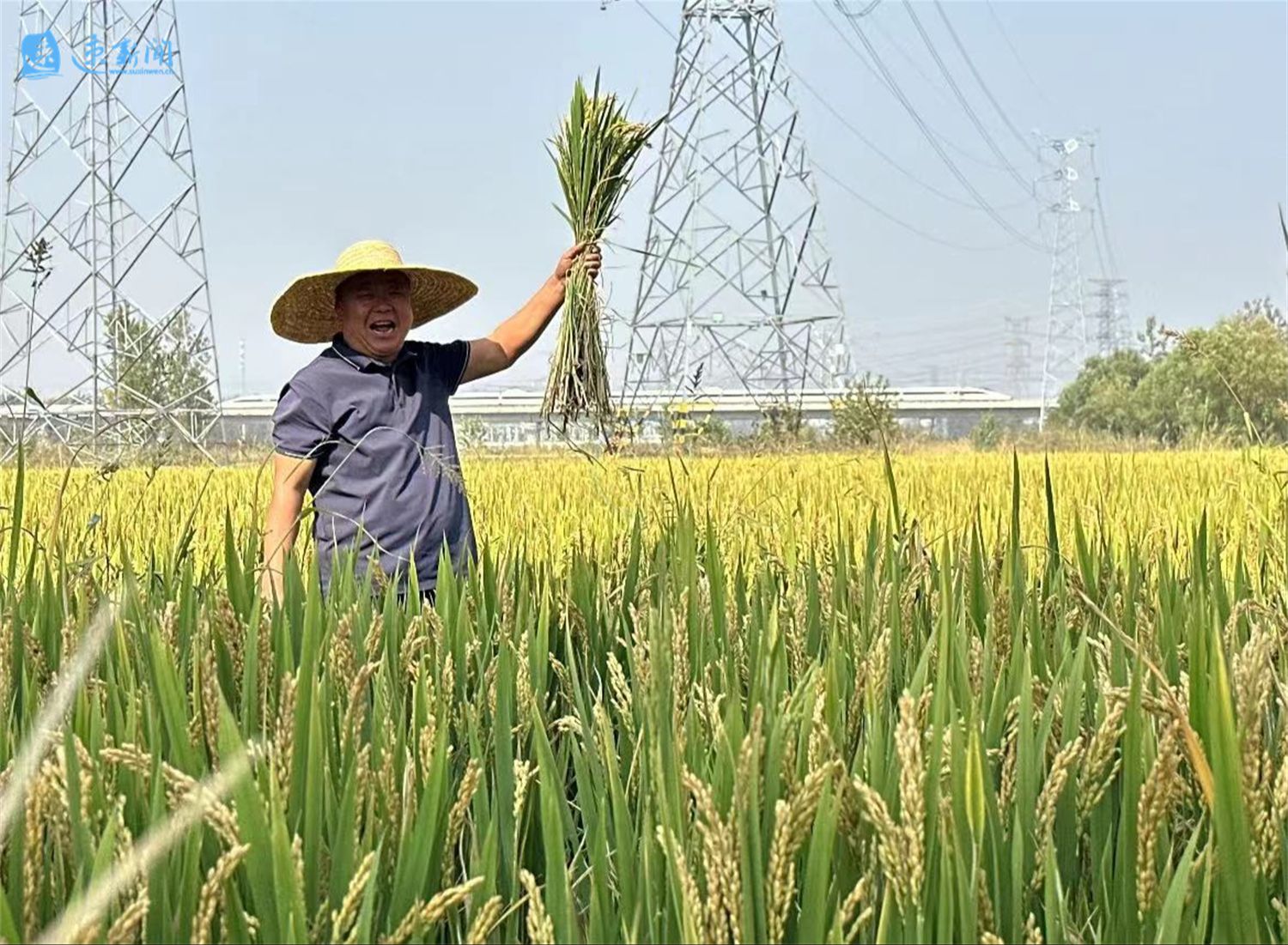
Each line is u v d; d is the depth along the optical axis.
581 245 5.71
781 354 50.59
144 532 6.99
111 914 1.96
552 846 2.12
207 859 2.24
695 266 50.94
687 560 4.08
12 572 3.87
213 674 2.42
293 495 4.98
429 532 5.00
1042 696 2.79
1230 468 12.60
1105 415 56.19
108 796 2.35
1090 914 2.30
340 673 2.95
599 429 5.87
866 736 2.44
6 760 2.73
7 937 1.77
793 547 5.76
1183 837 2.41
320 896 2.15
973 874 1.95
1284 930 2.12
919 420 82.38
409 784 2.24
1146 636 3.09
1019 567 3.91
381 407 5.04
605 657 4.04
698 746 2.46
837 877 2.17
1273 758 2.54
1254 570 5.71
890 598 3.59
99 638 2.01
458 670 3.32
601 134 5.73
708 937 1.77
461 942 2.19
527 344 5.73
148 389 29.92
